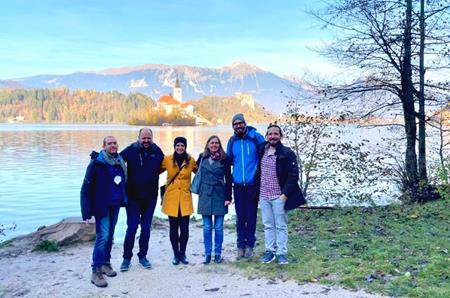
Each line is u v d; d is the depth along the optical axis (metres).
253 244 6.61
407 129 11.05
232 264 6.33
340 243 7.04
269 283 5.46
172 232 6.44
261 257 6.55
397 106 11.24
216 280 5.68
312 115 10.79
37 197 18.75
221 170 6.42
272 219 6.25
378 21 10.54
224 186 6.45
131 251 6.22
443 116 11.07
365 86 11.06
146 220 6.30
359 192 10.94
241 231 6.61
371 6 10.42
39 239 7.81
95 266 5.68
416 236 7.19
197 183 6.43
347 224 8.36
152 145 6.25
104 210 5.71
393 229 7.81
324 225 8.43
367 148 11.34
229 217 11.73
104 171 5.74
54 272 6.24
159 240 8.18
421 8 10.36
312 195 10.75
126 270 6.16
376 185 11.59
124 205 5.98
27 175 26.91
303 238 7.51
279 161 6.12
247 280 5.62
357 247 6.70
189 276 5.88
